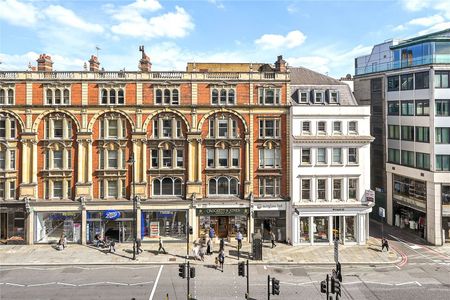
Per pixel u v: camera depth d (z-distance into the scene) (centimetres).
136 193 4703
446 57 4700
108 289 3391
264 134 4772
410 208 5278
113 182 4738
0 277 3662
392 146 5475
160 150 4734
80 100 4641
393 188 5497
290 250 4519
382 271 3872
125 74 4666
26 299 3166
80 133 4634
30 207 4625
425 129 4800
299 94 4841
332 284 2667
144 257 4244
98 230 4725
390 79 5472
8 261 4084
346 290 3378
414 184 5056
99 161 4706
